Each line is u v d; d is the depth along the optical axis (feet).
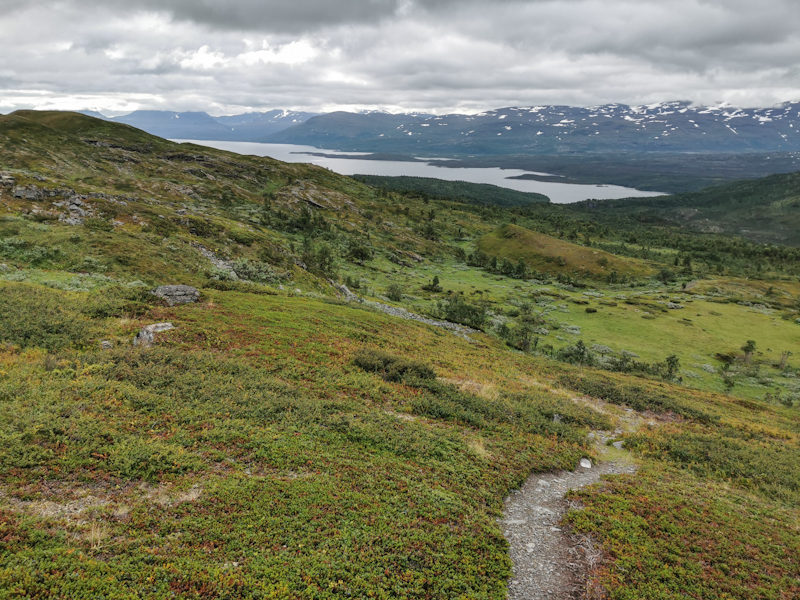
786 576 51.08
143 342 106.42
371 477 61.62
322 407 84.02
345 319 169.68
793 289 605.31
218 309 146.00
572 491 68.33
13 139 605.31
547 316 432.66
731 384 277.44
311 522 49.67
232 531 46.52
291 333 132.16
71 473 51.52
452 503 58.49
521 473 72.38
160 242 250.57
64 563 37.83
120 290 145.07
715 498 71.82
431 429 83.05
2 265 167.22
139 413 68.54
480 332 313.12
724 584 48.14
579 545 54.24
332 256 543.80
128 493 50.29
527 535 56.24
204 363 95.09
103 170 649.61
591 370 189.47
